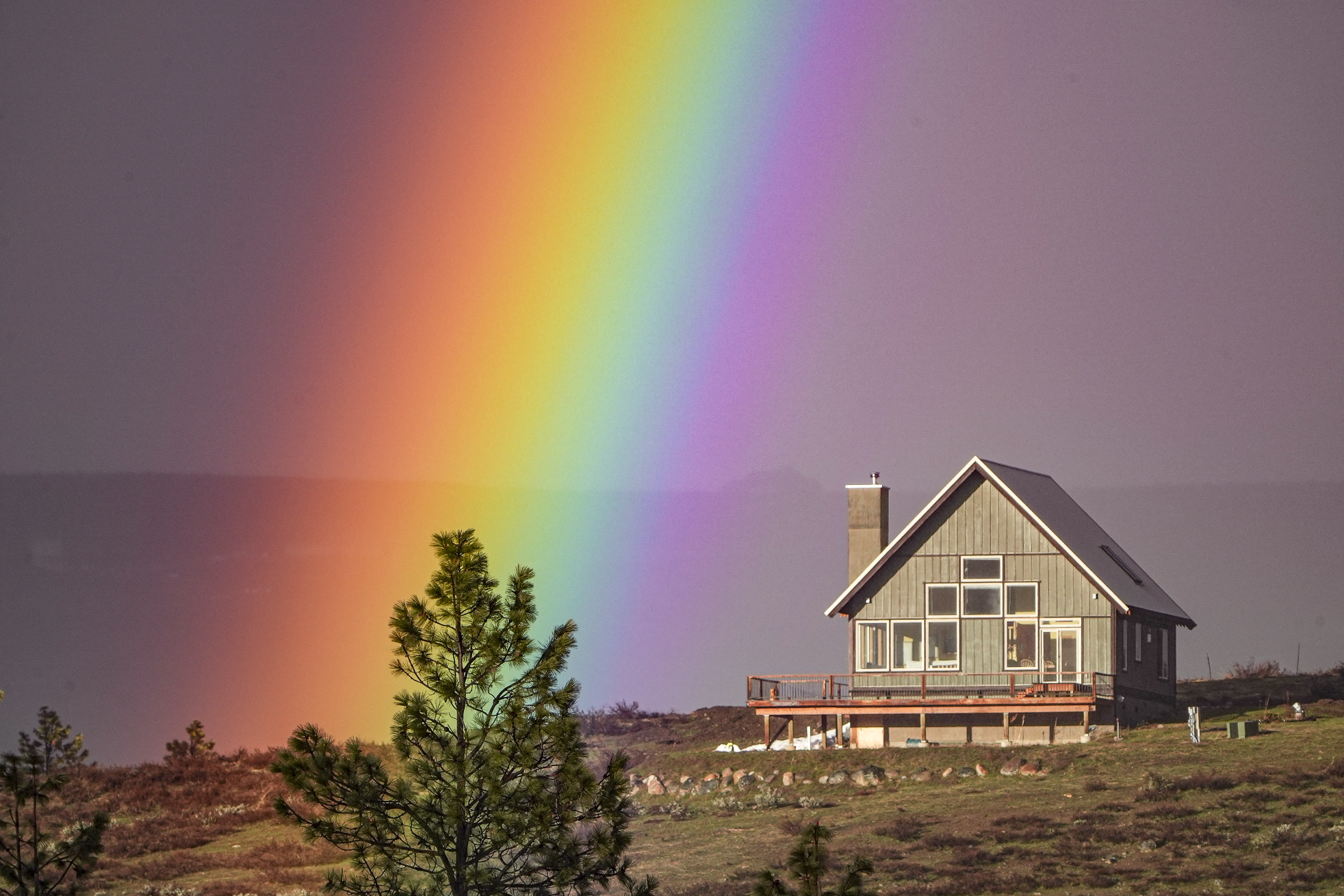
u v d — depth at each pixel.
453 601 72.75
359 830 69.81
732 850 134.75
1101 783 147.88
